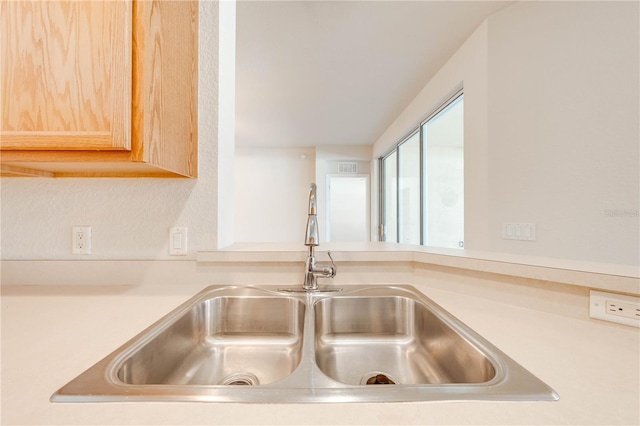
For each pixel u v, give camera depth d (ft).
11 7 2.10
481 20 6.09
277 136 14.79
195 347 2.67
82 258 3.24
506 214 5.80
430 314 2.56
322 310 2.88
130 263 3.25
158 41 2.42
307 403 1.26
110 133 2.09
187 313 2.55
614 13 4.79
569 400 1.27
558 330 2.07
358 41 6.77
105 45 2.08
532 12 5.50
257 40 6.73
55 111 2.09
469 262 2.85
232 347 2.84
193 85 3.25
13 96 2.10
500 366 1.57
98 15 2.09
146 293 2.98
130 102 2.15
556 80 5.29
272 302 2.97
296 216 17.34
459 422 1.14
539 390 1.33
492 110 5.94
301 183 17.38
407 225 11.97
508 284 2.66
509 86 5.75
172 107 2.71
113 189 3.26
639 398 1.29
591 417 1.17
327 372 2.60
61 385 1.38
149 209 3.28
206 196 3.33
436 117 9.16
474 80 6.42
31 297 2.83
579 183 5.09
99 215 3.26
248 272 3.31
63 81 2.09
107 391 1.32
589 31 5.00
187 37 3.09
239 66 7.86
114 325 2.18
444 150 8.66
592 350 1.77
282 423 1.14
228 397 1.29
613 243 4.81
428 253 3.20
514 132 5.71
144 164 2.40
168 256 3.29
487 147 6.00
